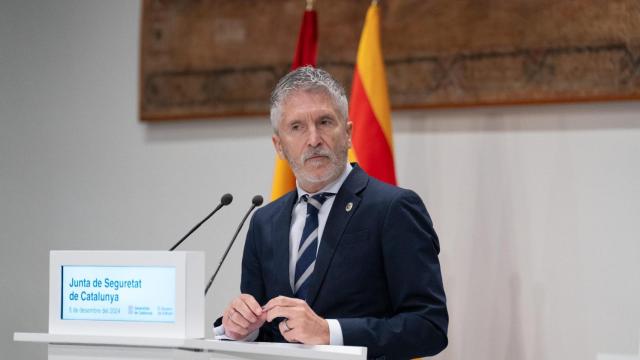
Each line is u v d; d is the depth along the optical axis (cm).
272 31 663
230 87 669
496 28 602
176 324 313
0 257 725
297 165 391
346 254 381
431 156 619
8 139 731
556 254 585
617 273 571
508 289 593
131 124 703
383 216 381
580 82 580
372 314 379
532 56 592
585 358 572
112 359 317
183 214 682
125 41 710
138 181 697
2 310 719
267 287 407
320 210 402
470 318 599
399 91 620
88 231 707
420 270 371
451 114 616
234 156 672
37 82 731
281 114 393
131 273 321
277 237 407
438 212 613
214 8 677
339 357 282
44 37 731
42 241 718
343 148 393
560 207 587
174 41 685
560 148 590
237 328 346
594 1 582
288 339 330
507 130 603
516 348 586
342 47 641
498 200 601
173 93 683
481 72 603
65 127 721
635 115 576
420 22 620
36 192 723
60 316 329
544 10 593
